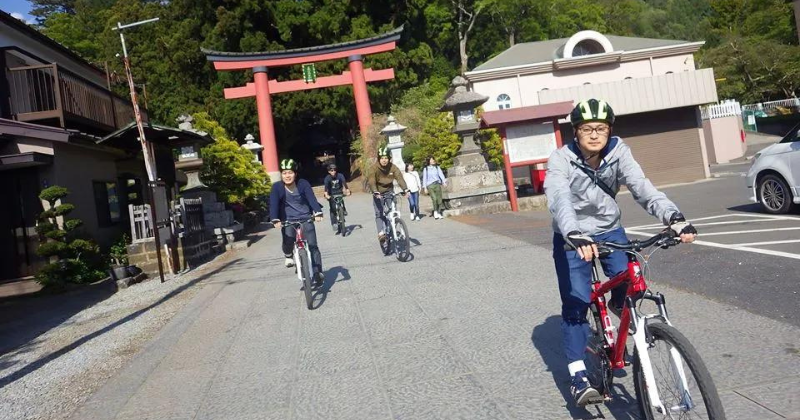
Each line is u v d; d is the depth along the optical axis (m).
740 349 4.21
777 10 51.19
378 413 3.92
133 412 4.52
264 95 34.72
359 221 18.52
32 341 7.84
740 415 3.26
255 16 39.66
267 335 6.27
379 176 10.30
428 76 44.72
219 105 39.28
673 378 2.77
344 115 41.00
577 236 2.92
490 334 5.31
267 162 34.62
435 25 50.12
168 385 5.07
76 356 6.62
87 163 14.36
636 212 14.24
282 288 8.91
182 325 7.29
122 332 7.52
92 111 16.12
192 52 40.12
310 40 42.22
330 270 9.74
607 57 31.11
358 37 40.19
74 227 12.20
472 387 4.16
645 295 2.98
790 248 7.53
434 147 24.27
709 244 8.44
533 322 5.51
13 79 14.65
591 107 3.16
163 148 15.31
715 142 37.62
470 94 16.59
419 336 5.52
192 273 11.94
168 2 48.97
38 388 5.57
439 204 16.16
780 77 49.16
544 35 53.12
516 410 3.70
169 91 41.50
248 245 16.14
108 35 42.09
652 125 26.05
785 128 46.16
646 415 3.00
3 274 12.84
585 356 3.50
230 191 19.31
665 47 31.36
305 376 4.83
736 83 49.22
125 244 14.09
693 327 4.83
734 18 61.59
